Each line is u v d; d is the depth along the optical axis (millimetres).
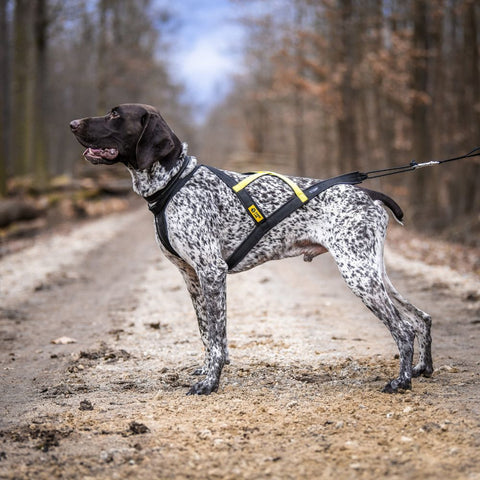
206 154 94125
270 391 4480
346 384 4598
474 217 17391
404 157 25766
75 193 27609
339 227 4441
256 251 4656
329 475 3051
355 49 23547
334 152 38344
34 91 25000
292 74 25984
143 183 4562
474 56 19547
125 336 6566
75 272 11352
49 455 3373
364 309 7902
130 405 4219
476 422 3645
